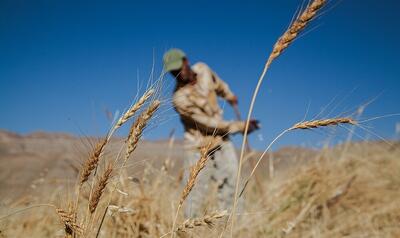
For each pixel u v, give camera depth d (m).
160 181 3.55
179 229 1.88
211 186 3.63
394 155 5.82
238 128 4.09
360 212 4.37
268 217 4.01
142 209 3.15
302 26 1.69
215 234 2.22
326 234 3.88
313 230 3.84
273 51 1.77
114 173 1.76
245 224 3.70
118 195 2.71
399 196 4.69
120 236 2.97
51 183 3.70
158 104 1.69
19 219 3.38
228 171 4.04
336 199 4.69
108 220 2.94
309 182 4.89
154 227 3.02
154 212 3.20
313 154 5.97
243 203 4.05
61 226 1.86
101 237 2.86
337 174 5.32
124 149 1.74
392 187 5.12
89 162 1.74
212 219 1.85
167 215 3.26
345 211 4.58
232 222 1.86
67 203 1.87
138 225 3.01
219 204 3.90
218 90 4.53
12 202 3.63
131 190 3.12
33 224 3.34
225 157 4.06
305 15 1.66
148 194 3.33
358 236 3.80
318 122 1.72
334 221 4.31
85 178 1.77
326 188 4.82
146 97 1.70
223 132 4.08
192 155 3.77
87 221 1.77
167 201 3.43
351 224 4.11
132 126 1.71
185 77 3.84
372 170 5.62
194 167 1.88
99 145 1.72
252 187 4.79
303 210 4.11
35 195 3.82
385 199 4.71
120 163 1.75
